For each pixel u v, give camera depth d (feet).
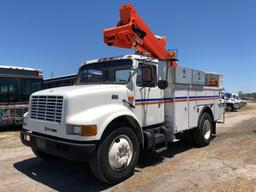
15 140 31.76
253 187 15.06
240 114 73.31
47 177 17.93
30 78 43.29
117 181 16.46
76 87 18.13
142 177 17.37
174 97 22.20
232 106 88.22
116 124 16.71
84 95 16.17
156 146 20.90
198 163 20.27
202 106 26.76
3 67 40.24
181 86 23.25
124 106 18.22
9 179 17.57
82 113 15.93
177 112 22.65
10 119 40.04
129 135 17.25
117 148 16.38
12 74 41.09
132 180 16.89
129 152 17.29
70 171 19.15
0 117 39.04
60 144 15.58
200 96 26.45
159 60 21.25
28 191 15.57
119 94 17.95
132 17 20.89
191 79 24.70
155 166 19.74
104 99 17.11
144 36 21.56
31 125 18.21
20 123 41.24
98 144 15.70
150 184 16.11
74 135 15.17
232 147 25.68
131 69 18.89
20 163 21.25
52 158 21.30
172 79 22.20
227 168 18.75
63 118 15.70
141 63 19.69
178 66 22.81
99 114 15.75
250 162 20.17
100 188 15.92
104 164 15.65
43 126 17.08
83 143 14.98
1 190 15.72
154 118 20.80
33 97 18.48
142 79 19.76
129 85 18.72
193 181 16.37
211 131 28.09
